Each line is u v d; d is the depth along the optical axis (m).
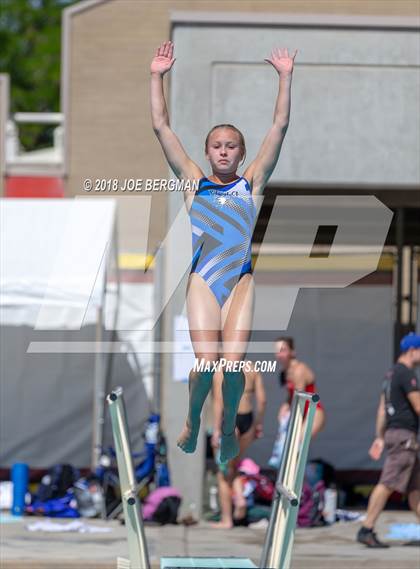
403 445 38.38
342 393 53.38
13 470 45.88
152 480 44.81
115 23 64.19
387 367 53.44
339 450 53.16
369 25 44.75
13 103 135.00
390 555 37.00
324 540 40.44
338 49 44.78
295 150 44.62
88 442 53.53
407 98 44.84
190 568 30.00
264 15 44.59
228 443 22.00
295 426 26.23
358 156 44.75
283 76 20.67
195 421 21.23
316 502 44.09
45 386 53.56
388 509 49.22
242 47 44.69
